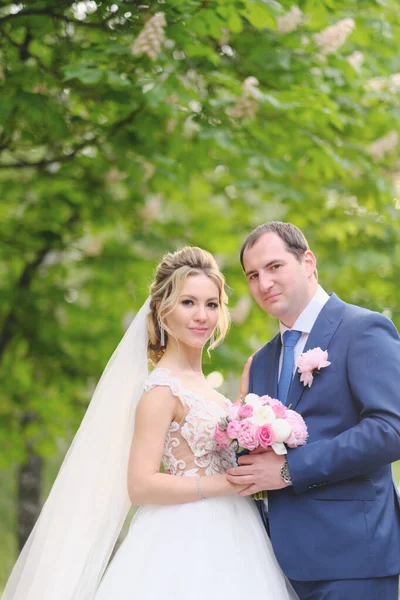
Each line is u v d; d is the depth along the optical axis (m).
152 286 3.75
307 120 5.89
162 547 3.37
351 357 3.35
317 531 3.29
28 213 6.94
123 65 5.35
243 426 3.25
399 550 3.32
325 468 3.18
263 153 5.97
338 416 3.36
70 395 7.34
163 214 7.78
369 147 6.33
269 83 6.00
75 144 6.08
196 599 3.24
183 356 3.69
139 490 3.44
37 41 5.64
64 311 7.27
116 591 3.31
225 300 3.80
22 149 6.25
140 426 3.50
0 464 7.44
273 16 5.08
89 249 7.14
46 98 5.42
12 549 12.05
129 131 5.77
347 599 3.21
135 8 5.33
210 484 3.40
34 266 7.29
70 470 3.71
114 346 7.23
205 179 7.47
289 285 3.52
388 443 3.15
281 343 3.70
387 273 7.61
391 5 6.05
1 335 7.11
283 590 3.37
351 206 7.36
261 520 3.59
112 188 6.94
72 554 3.62
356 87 6.13
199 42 5.29
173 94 5.13
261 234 3.58
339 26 5.55
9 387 7.34
